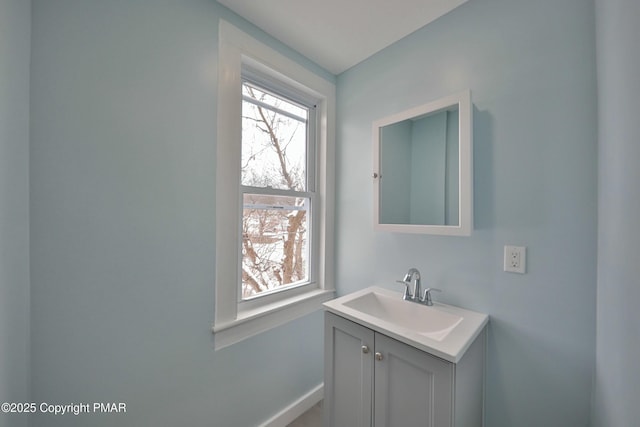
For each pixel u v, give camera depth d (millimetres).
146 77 994
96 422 891
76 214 844
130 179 957
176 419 1089
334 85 1817
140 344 988
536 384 1010
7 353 705
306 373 1671
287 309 1541
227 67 1252
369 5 1221
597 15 850
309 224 1783
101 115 890
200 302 1165
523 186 1041
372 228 1606
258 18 1317
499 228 1103
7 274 706
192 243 1137
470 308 1191
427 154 1285
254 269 1498
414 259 1400
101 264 896
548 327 981
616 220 695
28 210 763
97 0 882
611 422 706
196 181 1146
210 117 1193
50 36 795
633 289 587
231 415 1284
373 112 1604
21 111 739
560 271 955
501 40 1098
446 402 851
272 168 1581
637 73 577
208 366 1194
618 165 686
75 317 847
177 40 1082
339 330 1218
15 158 725
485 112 1142
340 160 1807
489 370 1124
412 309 1286
